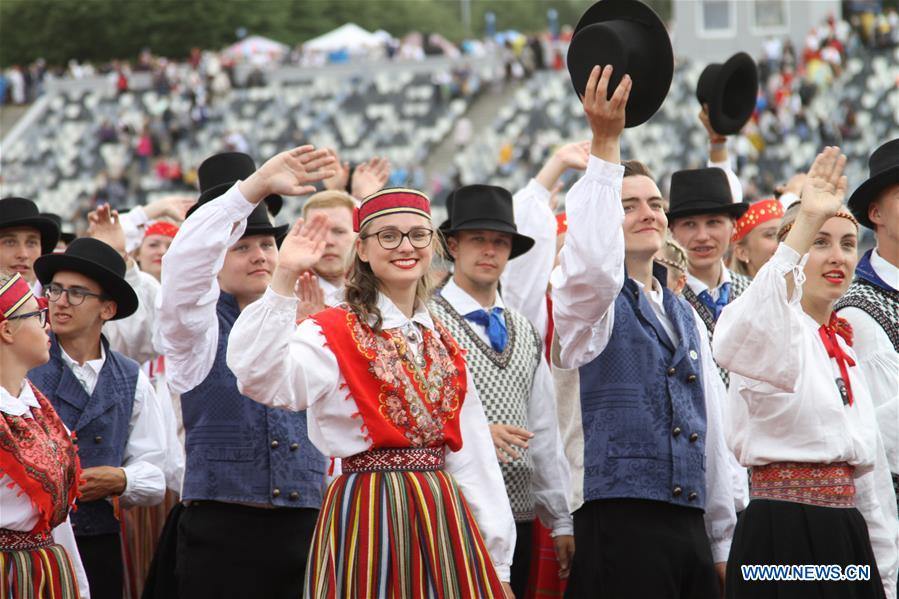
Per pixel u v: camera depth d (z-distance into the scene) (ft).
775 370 18.71
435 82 154.51
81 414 23.62
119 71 168.86
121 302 24.47
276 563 21.85
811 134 124.57
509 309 24.81
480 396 23.36
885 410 21.25
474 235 24.38
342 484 18.07
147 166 147.33
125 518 27.53
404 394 18.07
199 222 20.65
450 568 17.69
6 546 18.47
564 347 21.57
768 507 19.72
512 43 167.43
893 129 124.16
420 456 18.12
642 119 19.80
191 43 280.92
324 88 159.02
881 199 22.34
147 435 24.58
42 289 26.89
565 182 117.60
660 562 20.81
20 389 19.17
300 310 22.68
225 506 21.94
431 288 19.90
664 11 292.61
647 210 22.30
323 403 17.97
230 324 22.79
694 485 21.26
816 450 19.36
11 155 155.84
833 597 19.22
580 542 21.68
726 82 28.55
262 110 156.66
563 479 23.84
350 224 26.89
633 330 21.72
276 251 23.61
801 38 162.61
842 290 20.49
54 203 143.33
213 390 22.13
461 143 141.59
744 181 119.55
